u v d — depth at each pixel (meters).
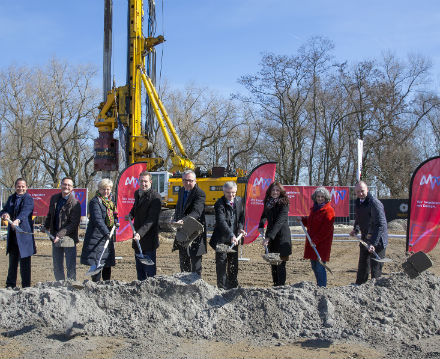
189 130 38.09
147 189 6.23
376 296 5.23
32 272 9.22
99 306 5.10
